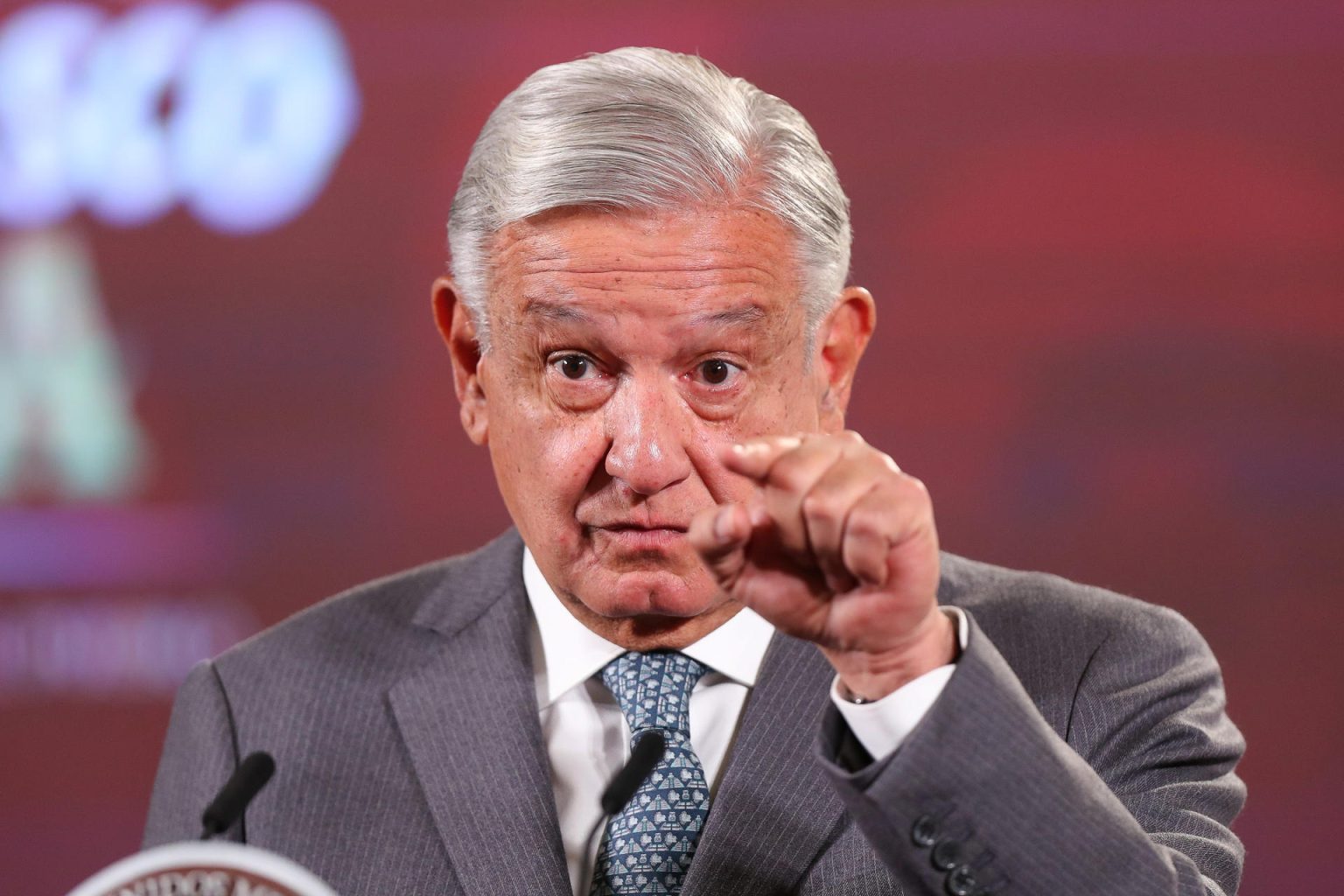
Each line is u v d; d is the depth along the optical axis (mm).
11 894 12180
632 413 4312
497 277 4453
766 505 3404
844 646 3527
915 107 11859
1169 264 11750
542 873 4641
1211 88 11664
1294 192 11617
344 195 12234
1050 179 11820
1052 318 11859
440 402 12297
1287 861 11781
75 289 12242
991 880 3639
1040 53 11781
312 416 12320
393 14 12148
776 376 4402
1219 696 5086
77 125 12172
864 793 3611
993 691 3639
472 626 5266
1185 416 11805
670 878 4582
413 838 4863
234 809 3682
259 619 12312
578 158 4234
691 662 4848
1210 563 11805
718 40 11914
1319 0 11531
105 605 12289
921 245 11883
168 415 12312
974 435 11930
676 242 4227
